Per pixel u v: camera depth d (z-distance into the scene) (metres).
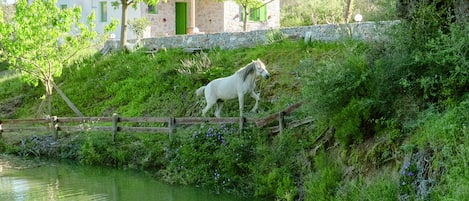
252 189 13.21
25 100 25.56
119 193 13.91
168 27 32.38
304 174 12.34
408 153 10.02
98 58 26.75
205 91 17.52
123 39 26.33
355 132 11.52
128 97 22.12
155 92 21.30
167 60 23.11
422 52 10.77
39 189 14.46
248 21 32.62
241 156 13.84
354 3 29.42
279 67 19.02
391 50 11.52
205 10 32.56
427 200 9.05
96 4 33.62
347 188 10.67
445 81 10.21
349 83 11.77
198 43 24.23
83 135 19.14
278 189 12.20
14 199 13.42
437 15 11.05
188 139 15.54
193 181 14.55
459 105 9.91
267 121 14.34
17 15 21.59
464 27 10.38
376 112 11.48
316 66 12.91
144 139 17.41
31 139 20.16
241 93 16.67
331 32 20.11
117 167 17.14
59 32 21.91
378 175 10.52
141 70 23.30
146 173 16.09
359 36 18.75
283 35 21.52
